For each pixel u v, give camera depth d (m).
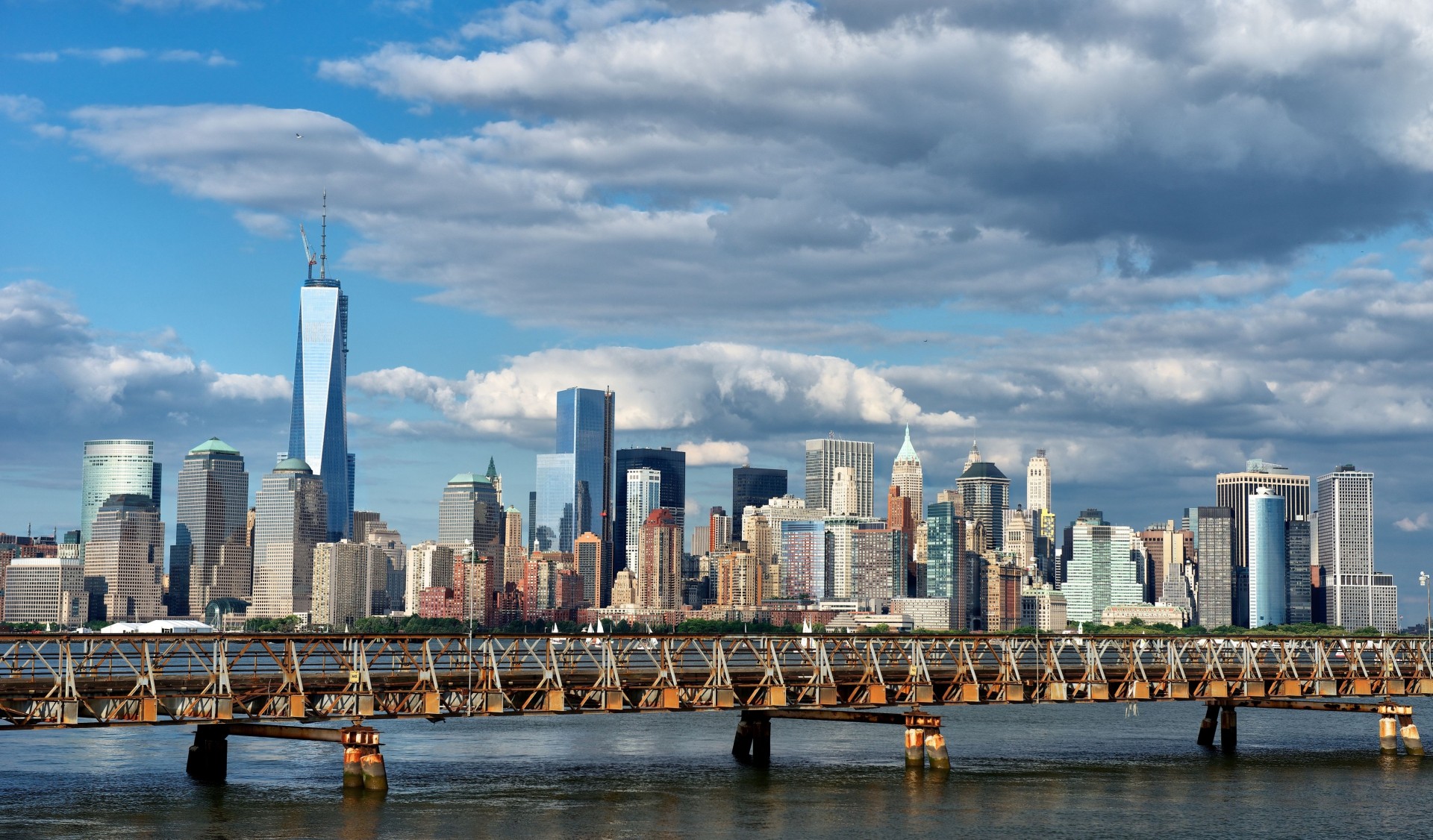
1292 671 149.50
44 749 145.50
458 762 136.50
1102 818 107.12
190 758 124.06
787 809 109.44
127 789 116.50
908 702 128.62
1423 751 147.50
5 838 95.06
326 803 109.50
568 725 176.50
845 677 132.38
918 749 129.75
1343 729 181.25
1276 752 151.88
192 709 104.19
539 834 97.88
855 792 117.81
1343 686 151.38
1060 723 188.62
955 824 104.25
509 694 112.75
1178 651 152.88
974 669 134.00
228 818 102.75
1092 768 135.62
